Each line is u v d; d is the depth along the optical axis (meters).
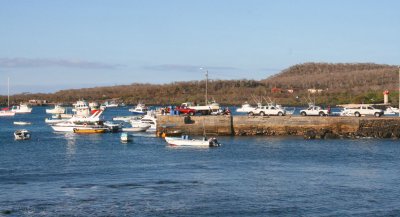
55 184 61.41
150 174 67.69
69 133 128.62
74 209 50.88
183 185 60.84
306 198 55.00
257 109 116.19
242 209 51.03
